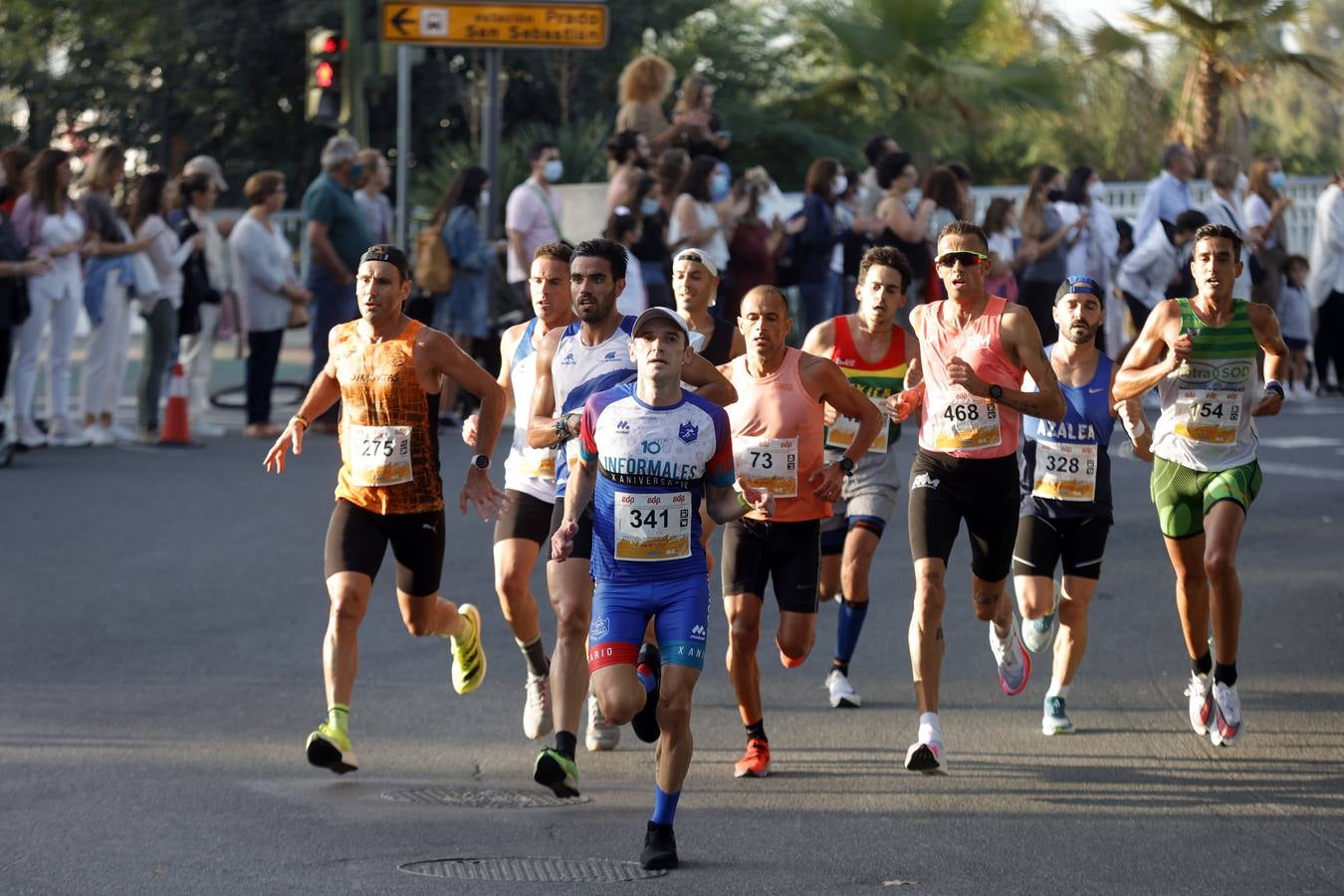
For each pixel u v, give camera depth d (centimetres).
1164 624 2172
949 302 1664
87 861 1288
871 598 2322
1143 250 4259
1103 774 1569
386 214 3997
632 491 1371
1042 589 1722
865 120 8931
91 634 2050
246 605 2212
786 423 1577
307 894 1226
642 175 3656
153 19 9062
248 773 1535
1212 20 6719
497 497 1598
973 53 7725
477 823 1405
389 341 1578
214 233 3831
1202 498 1680
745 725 1578
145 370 3597
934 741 1535
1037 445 1717
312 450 3562
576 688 1479
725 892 1245
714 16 10162
